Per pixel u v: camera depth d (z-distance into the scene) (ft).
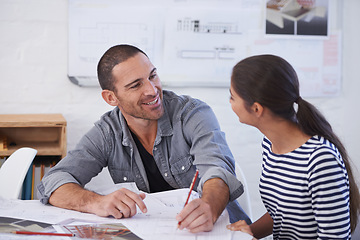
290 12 9.16
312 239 3.93
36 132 8.45
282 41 9.21
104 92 5.27
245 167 9.34
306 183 3.74
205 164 4.93
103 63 5.11
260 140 9.35
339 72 9.45
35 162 7.75
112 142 5.41
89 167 5.27
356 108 9.58
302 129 3.81
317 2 9.20
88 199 4.35
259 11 9.09
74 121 8.83
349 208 3.96
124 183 5.13
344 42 9.44
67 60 8.67
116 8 8.67
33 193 7.57
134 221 3.99
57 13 8.59
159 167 5.44
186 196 4.73
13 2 8.44
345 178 3.63
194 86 9.04
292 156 3.84
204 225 3.76
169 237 3.61
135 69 4.96
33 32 8.55
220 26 8.99
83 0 8.55
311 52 9.32
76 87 8.79
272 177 4.02
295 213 3.89
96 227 3.81
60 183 4.67
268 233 4.59
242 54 9.11
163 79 8.95
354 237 6.68
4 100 8.57
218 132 5.26
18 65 8.55
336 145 3.86
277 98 3.68
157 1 8.79
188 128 5.29
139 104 5.03
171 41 8.89
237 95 3.84
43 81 8.66
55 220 4.00
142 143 5.47
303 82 9.36
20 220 3.98
